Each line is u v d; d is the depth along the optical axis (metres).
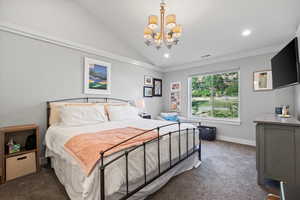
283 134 1.65
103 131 1.86
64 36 2.63
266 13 2.20
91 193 1.09
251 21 2.40
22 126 2.08
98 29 3.13
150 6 2.43
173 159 1.91
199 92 4.39
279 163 1.67
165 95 5.05
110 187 1.15
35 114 2.34
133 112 3.17
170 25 1.76
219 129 3.90
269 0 1.98
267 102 3.14
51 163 2.20
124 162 1.27
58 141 1.80
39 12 2.34
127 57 3.75
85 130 1.93
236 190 1.68
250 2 2.06
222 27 2.64
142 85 4.31
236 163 2.41
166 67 4.91
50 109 2.40
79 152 1.34
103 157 1.14
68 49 2.73
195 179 1.92
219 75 3.99
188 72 4.51
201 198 1.54
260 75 3.22
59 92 2.61
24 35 2.21
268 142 1.74
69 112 2.29
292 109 2.85
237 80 3.66
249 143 3.39
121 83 3.71
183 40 3.20
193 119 4.40
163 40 2.02
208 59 4.04
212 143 3.54
